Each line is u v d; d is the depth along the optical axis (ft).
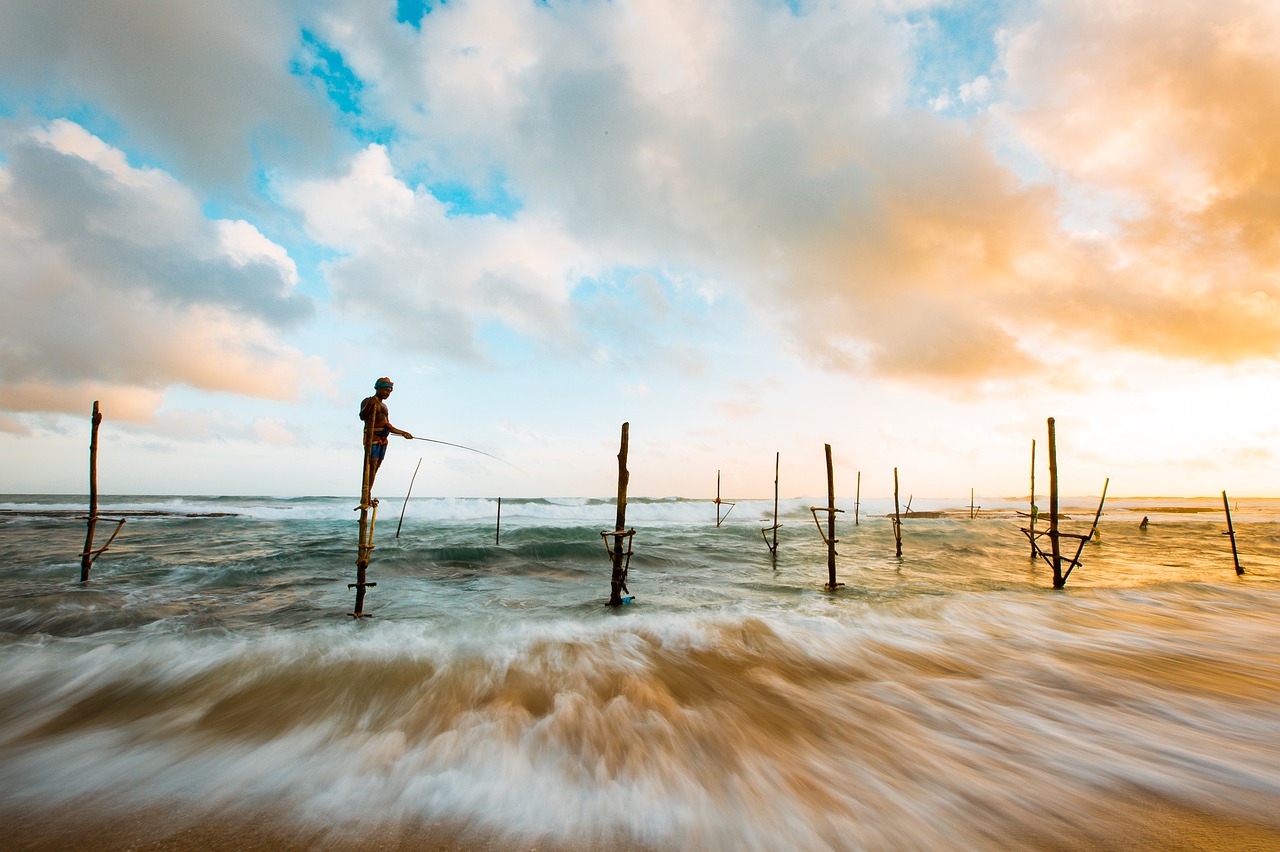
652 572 54.19
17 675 21.11
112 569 47.09
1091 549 80.28
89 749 15.72
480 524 102.58
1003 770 15.24
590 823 12.25
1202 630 31.30
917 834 12.01
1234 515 191.83
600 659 23.82
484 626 28.27
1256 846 11.71
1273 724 18.57
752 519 142.82
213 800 13.03
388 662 22.66
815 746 16.67
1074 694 21.29
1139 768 15.44
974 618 32.63
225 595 38.19
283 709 18.57
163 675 21.21
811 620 30.68
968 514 189.98
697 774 14.75
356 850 11.07
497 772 14.58
